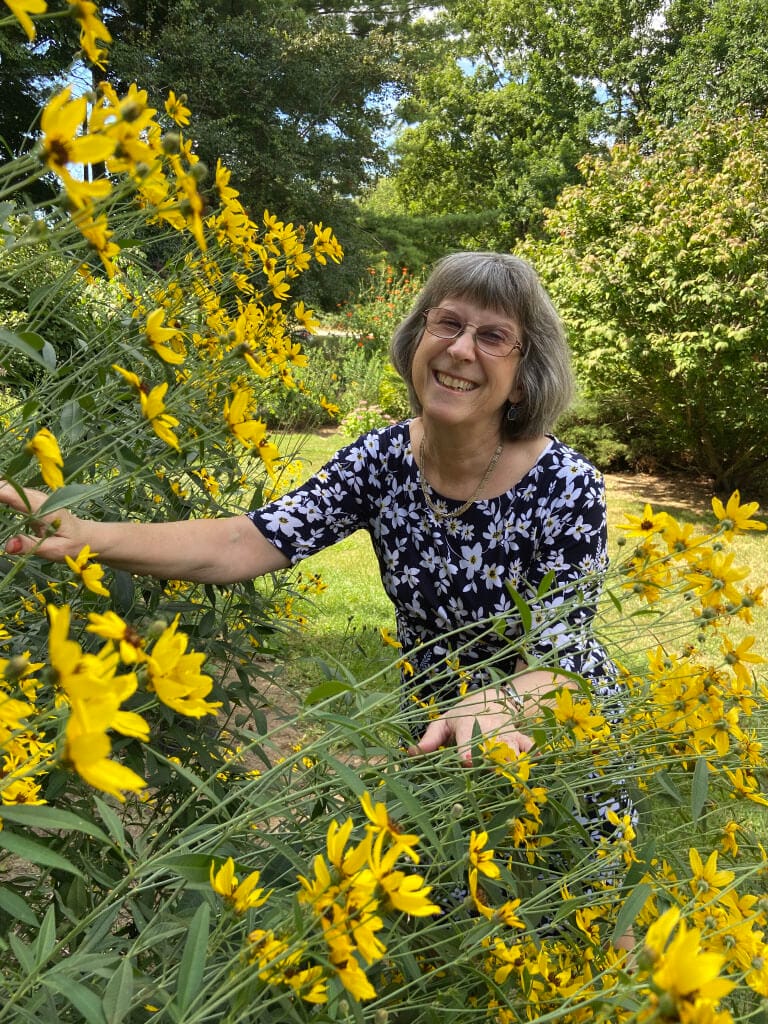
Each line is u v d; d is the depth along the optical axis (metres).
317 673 3.47
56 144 0.73
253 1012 0.84
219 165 1.67
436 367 1.73
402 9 20.80
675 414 8.26
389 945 1.15
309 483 1.84
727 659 1.27
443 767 1.30
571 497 1.78
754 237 7.36
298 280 15.91
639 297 7.82
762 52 19.66
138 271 1.89
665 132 9.59
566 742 1.40
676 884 1.18
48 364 1.29
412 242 21.56
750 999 1.32
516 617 1.78
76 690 0.57
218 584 1.72
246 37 15.80
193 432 1.58
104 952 1.10
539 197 24.55
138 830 2.09
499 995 1.09
